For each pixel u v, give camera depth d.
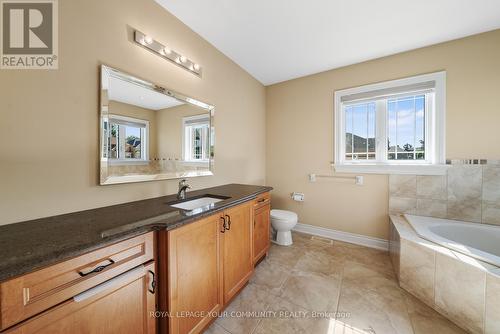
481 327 1.17
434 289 1.41
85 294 0.70
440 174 1.99
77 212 1.08
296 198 2.85
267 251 2.09
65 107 1.03
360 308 1.42
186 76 1.72
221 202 1.39
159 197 1.54
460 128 1.91
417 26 1.74
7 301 0.55
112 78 1.21
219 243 1.30
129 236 0.83
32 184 0.94
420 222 1.89
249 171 2.73
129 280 0.84
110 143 1.20
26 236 0.76
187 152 1.77
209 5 1.50
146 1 1.39
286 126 2.96
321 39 1.93
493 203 1.80
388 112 2.31
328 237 2.67
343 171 2.55
